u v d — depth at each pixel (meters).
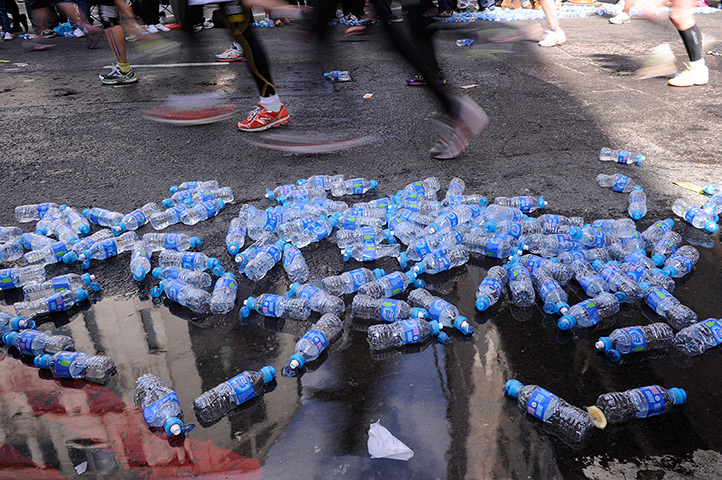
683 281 2.76
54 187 4.08
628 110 5.35
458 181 3.84
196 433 1.98
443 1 10.57
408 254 3.01
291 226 3.24
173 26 10.58
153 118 5.58
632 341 2.27
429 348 2.36
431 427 1.95
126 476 1.82
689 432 1.92
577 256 2.85
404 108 5.64
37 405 2.14
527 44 8.69
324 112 5.61
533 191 3.77
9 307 2.81
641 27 9.89
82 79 7.28
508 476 1.76
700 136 4.63
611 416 1.97
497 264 2.96
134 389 2.20
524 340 2.39
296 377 2.22
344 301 2.73
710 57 7.46
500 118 5.23
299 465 1.83
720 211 3.36
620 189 3.71
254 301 2.61
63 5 10.31
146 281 2.94
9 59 8.75
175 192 3.90
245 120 5.08
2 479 1.82
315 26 4.69
